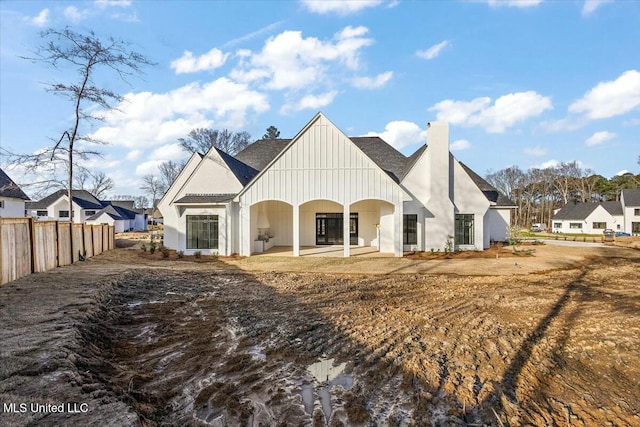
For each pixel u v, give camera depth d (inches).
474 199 828.0
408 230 826.8
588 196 3107.8
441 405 189.8
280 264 654.5
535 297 418.3
